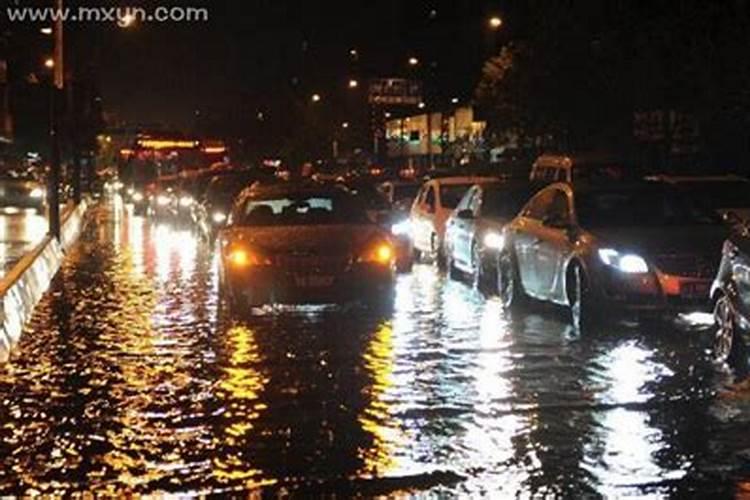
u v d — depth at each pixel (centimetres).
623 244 2197
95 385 1778
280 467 1292
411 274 3519
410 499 1169
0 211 7769
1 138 10362
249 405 1617
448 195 3709
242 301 2436
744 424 1470
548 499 1162
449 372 1841
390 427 1472
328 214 2620
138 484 1235
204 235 4691
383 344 2127
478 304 2734
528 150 7050
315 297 2409
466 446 1372
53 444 1412
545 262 2436
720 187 3127
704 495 1171
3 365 1962
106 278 3469
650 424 1473
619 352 2005
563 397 1641
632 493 1178
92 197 11706
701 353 1981
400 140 12850
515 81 6225
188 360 1988
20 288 2534
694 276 2158
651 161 5503
